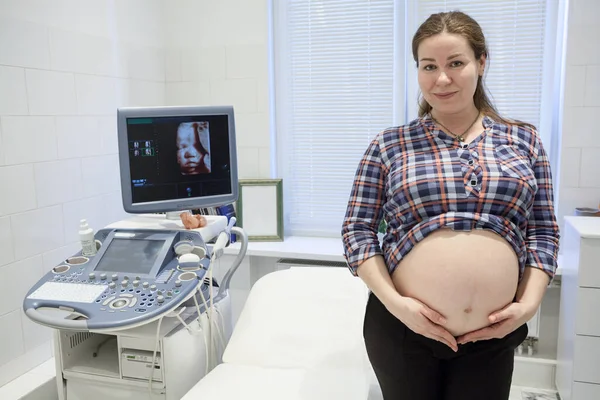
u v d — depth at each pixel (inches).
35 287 70.3
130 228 78.1
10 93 84.6
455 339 51.1
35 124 89.7
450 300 49.8
